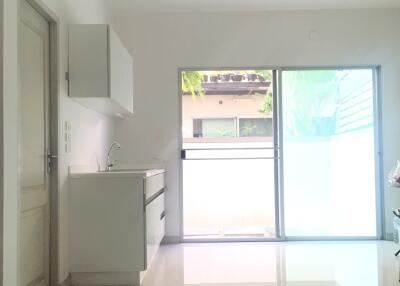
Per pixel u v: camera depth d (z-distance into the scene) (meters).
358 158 4.57
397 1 4.27
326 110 4.57
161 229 3.96
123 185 2.92
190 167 4.59
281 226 4.50
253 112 4.59
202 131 4.59
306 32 4.46
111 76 2.99
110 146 4.24
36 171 2.49
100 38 2.96
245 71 4.58
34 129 2.46
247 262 3.58
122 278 2.96
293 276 3.13
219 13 4.46
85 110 3.36
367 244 4.25
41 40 2.60
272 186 4.58
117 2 4.16
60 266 2.74
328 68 4.55
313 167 4.55
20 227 2.23
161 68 4.48
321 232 4.55
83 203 2.91
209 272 3.28
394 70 4.48
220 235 4.61
